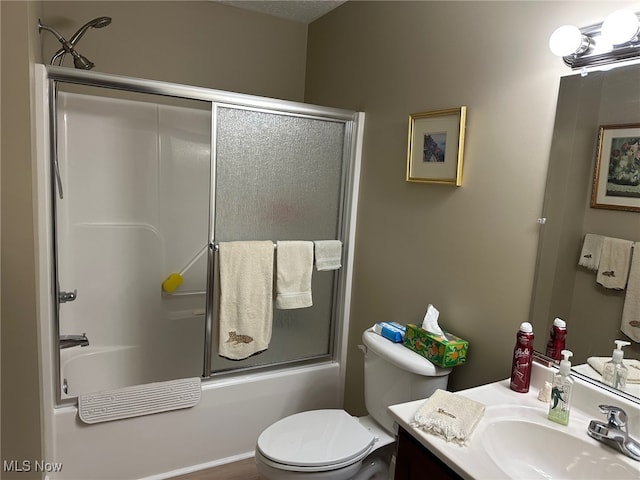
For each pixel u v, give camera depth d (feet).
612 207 4.11
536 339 4.79
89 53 8.00
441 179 6.00
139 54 8.37
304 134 7.44
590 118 4.26
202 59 8.89
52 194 6.02
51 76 5.78
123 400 6.56
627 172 4.00
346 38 8.30
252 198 7.13
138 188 8.59
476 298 5.53
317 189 7.70
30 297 5.51
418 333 5.84
